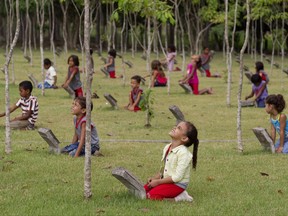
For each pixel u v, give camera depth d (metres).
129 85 22.84
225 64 34.62
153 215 6.77
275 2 25.92
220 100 18.62
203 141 11.90
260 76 17.11
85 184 7.45
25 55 33.84
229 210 7.07
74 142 10.71
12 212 6.90
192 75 20.19
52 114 15.17
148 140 11.90
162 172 7.96
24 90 12.87
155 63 22.20
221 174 8.99
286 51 46.16
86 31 7.26
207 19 33.88
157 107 16.84
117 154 10.50
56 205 7.18
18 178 8.61
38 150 10.68
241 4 34.81
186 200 7.46
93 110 16.05
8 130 10.32
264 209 7.16
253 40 39.00
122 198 7.50
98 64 32.53
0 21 47.22
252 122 14.39
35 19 42.72
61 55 38.12
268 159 10.09
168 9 14.28
